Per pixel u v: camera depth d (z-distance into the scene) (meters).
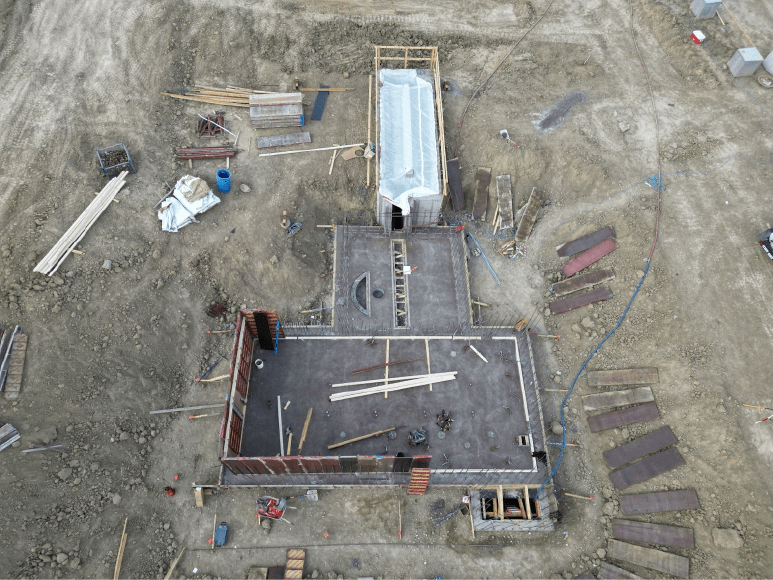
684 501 23.78
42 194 28.28
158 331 26.44
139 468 24.11
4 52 33.53
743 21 36.66
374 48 35.88
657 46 36.56
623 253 29.53
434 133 32.03
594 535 24.22
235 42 35.50
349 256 30.62
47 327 24.84
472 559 23.45
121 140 30.95
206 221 29.39
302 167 31.64
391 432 25.86
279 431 25.56
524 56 36.31
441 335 28.58
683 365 25.84
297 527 23.69
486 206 32.34
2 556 20.92
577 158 31.56
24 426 22.92
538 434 26.17
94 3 36.19
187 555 23.00
